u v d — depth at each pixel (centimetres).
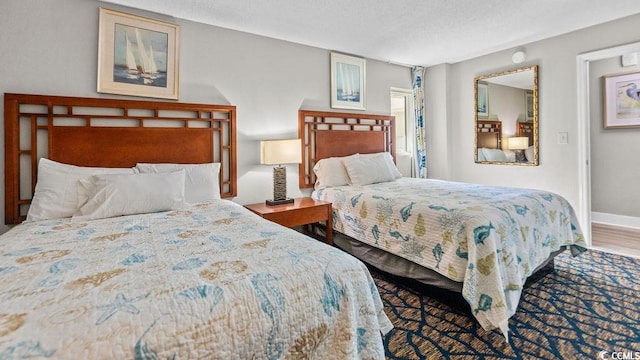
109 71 251
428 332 185
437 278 213
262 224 180
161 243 145
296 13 275
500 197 240
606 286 237
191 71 286
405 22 298
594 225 414
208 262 119
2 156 221
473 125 421
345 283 114
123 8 258
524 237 208
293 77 346
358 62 396
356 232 279
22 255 130
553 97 347
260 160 325
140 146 262
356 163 348
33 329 76
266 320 94
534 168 366
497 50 385
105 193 203
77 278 105
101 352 73
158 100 272
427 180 363
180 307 88
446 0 257
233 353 87
